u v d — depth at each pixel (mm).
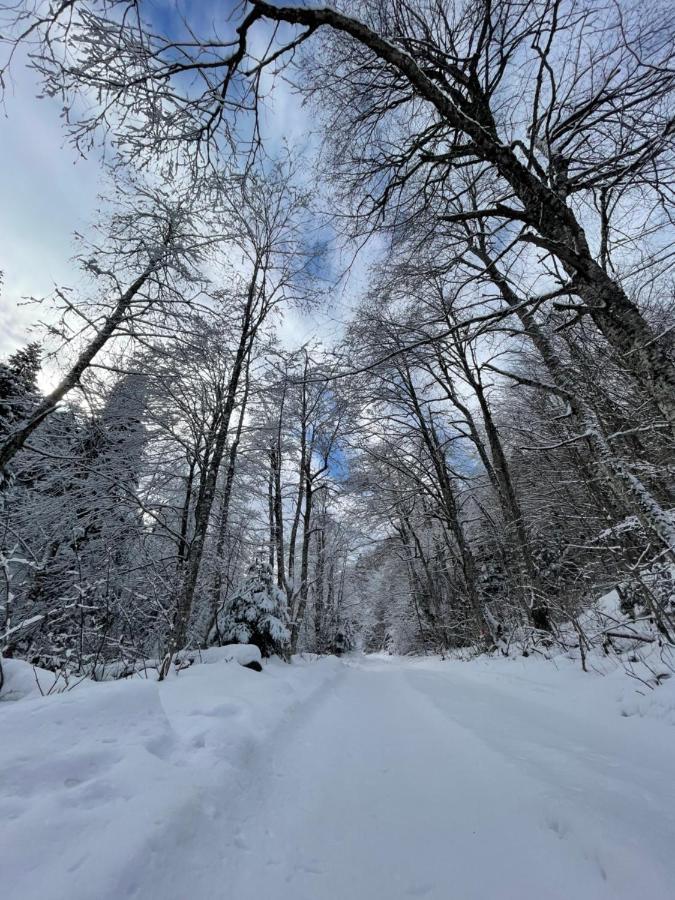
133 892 1284
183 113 4027
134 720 2482
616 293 3775
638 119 4121
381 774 2635
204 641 10922
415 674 8602
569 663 5461
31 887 1185
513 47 4230
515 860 1574
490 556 16281
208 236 7793
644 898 1277
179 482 11672
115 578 7523
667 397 3596
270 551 13672
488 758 2629
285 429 14992
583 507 8945
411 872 1575
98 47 3570
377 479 16453
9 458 6047
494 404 12492
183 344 7777
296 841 1831
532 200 3910
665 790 1986
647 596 4336
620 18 3758
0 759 1774
